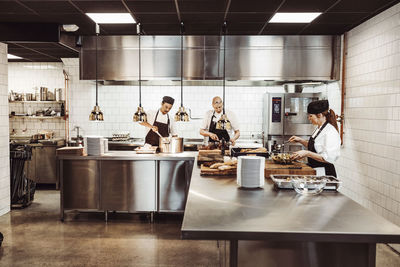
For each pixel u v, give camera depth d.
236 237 1.75
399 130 3.84
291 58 5.80
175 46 5.83
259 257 2.05
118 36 5.83
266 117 6.70
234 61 5.84
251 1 3.90
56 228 4.60
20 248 3.88
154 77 5.86
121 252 3.77
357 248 1.99
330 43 5.75
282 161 3.44
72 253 3.73
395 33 3.96
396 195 3.90
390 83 4.05
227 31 5.50
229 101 7.35
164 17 4.60
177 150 5.21
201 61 5.84
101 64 5.88
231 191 2.63
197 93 7.37
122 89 7.47
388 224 1.87
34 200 6.12
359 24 4.95
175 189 4.94
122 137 7.10
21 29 4.91
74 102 7.36
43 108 7.79
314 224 1.86
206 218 1.96
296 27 5.19
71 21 4.84
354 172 5.05
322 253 2.02
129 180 4.93
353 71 5.14
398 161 3.86
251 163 2.67
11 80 7.77
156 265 3.44
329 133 3.64
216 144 5.11
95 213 5.34
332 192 2.63
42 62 7.70
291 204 2.26
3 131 5.23
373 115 4.47
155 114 5.82
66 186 4.95
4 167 5.27
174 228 4.62
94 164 4.91
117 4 4.01
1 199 5.19
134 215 5.24
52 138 7.54
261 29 5.34
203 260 3.56
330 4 3.99
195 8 4.17
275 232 1.74
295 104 6.45
